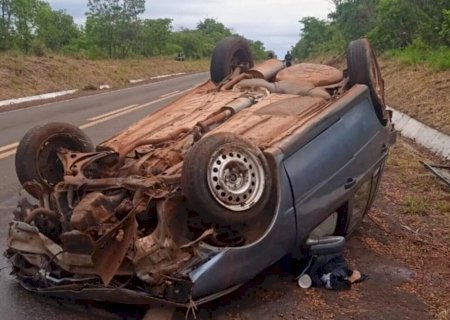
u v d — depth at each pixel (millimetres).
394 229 6184
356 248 5555
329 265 4688
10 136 11508
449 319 4160
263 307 4273
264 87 5801
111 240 3723
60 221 4293
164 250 3814
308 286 4602
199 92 6219
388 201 7258
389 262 5246
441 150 10367
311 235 4719
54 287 4062
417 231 6172
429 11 23703
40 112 16047
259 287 4594
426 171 8852
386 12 25609
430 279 4902
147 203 3934
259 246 4066
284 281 4719
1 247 5312
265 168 4086
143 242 3801
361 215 5598
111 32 50281
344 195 4895
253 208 3975
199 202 3781
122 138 5027
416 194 7621
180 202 4016
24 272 4320
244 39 6734
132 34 51250
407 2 24469
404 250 5578
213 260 3828
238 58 6730
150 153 4582
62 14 53281
